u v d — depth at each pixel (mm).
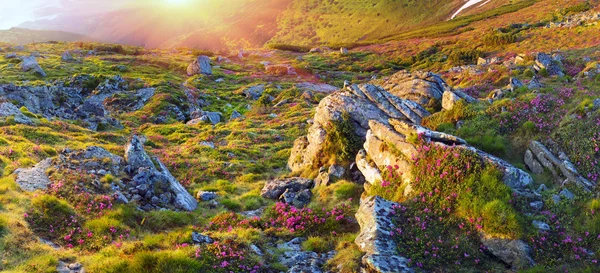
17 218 12172
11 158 18672
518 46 78438
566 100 18219
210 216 17297
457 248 10695
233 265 10656
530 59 41906
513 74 34656
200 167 27375
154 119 52094
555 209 11180
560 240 10227
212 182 24719
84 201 15047
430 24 190625
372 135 17953
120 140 32969
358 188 17797
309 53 135000
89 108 45875
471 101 21891
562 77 29094
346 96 23391
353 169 19672
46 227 12586
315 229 14805
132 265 9812
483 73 39031
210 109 62906
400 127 16906
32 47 111438
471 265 10234
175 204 17828
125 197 16594
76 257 11086
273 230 14766
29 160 18594
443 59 92125
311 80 90250
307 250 12750
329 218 15273
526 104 18156
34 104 41469
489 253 10555
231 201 19359
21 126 27141
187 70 89938
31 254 10570
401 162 15359
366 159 18078
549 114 16984
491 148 15523
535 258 9859
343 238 13266
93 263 10406
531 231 10461
